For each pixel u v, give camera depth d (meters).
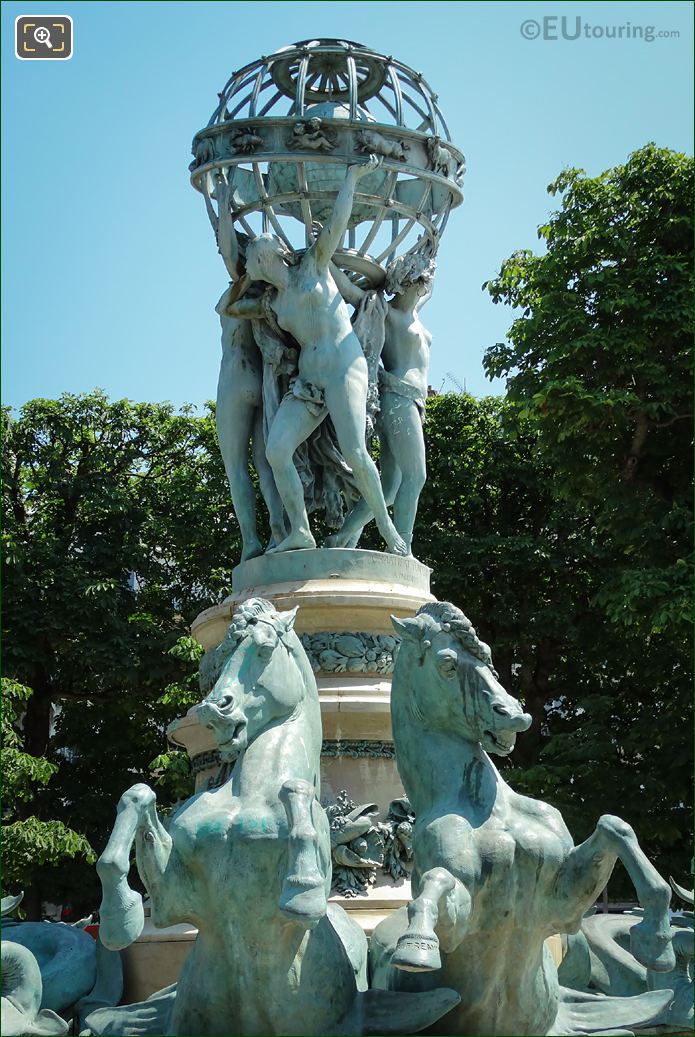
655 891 4.82
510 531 19.22
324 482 7.95
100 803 18.11
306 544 7.47
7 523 18.16
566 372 14.93
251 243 7.55
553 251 15.34
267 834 4.99
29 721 18.23
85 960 6.39
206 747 7.15
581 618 18.11
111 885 4.62
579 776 14.99
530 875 5.09
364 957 5.55
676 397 14.93
